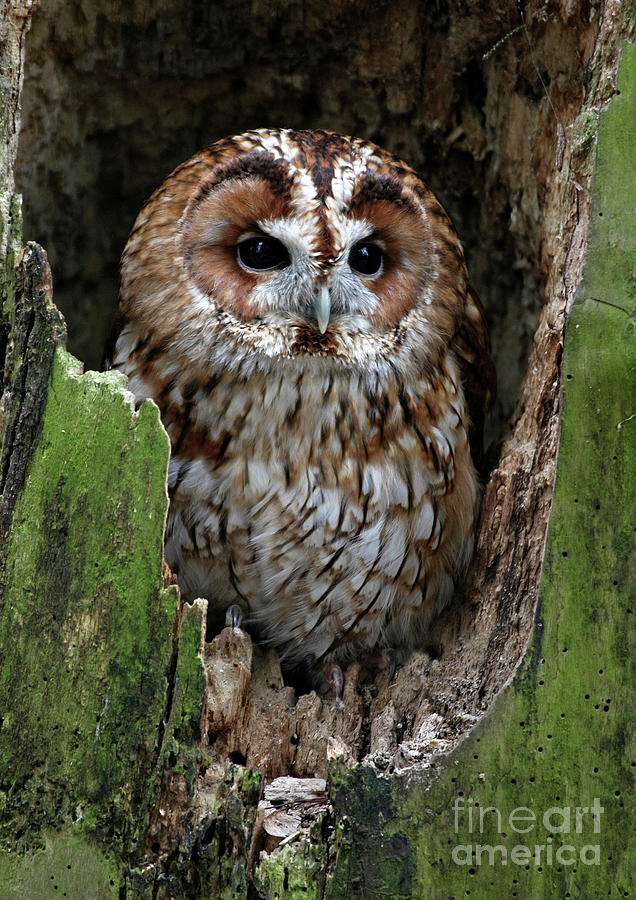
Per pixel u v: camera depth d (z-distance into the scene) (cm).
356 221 648
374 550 674
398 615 702
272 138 672
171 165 883
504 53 746
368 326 664
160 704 512
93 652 522
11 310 549
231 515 664
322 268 640
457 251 711
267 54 812
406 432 677
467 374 744
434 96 806
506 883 498
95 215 882
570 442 531
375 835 499
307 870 495
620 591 520
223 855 497
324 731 629
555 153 696
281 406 657
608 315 537
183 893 496
